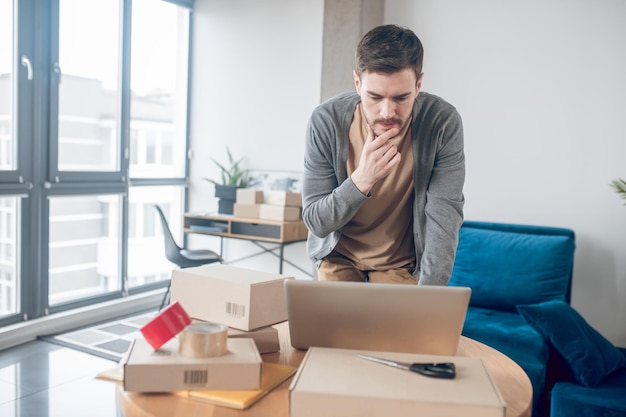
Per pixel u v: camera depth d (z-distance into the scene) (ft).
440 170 5.80
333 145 5.82
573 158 12.78
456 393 3.41
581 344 9.23
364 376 3.64
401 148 5.79
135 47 15.69
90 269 14.87
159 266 17.12
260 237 14.67
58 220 13.94
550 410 9.05
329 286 4.21
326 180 5.94
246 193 15.06
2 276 12.77
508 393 4.11
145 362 3.70
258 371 3.75
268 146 16.38
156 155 16.74
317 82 15.55
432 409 3.30
